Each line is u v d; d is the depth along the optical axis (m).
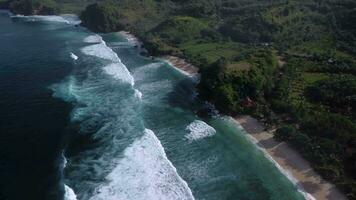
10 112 97.00
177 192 68.38
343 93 99.00
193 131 90.38
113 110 100.00
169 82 122.62
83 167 74.75
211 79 105.00
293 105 94.75
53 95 108.12
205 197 68.50
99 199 65.94
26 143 83.06
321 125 85.44
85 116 95.94
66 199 65.31
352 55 135.00
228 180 73.12
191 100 108.56
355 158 74.62
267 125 90.38
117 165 75.50
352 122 87.38
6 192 67.25
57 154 79.12
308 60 129.75
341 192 68.56
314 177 72.81
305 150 79.25
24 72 127.12
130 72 132.38
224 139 87.19
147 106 103.69
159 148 81.62
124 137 86.06
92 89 113.62
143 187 69.25
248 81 101.69
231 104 98.19
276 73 116.75
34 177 71.56
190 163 78.38
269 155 80.50
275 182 72.44
